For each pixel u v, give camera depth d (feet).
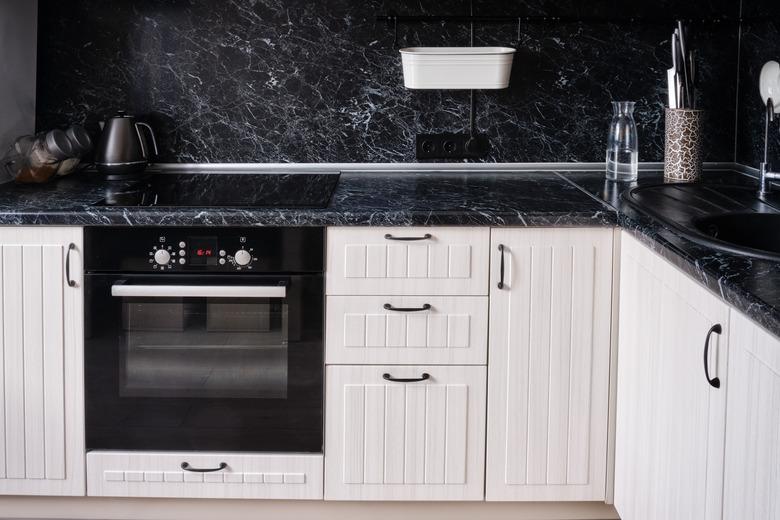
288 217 7.98
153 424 8.33
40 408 8.27
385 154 10.37
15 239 8.04
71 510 8.74
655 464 6.95
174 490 8.41
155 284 8.09
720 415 5.55
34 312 8.13
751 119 9.96
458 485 8.43
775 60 9.23
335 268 8.09
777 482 4.74
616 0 10.12
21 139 9.41
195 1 10.08
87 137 9.83
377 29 10.16
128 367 8.25
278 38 10.16
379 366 8.23
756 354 5.00
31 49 9.94
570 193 8.94
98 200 8.47
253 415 8.32
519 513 8.77
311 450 8.36
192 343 8.22
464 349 8.22
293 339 8.20
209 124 10.28
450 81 9.72
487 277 8.13
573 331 8.20
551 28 10.19
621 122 9.60
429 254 8.07
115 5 10.07
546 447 8.37
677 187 9.02
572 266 8.11
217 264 8.09
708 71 10.32
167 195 8.82
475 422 8.33
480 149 10.34
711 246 6.25
